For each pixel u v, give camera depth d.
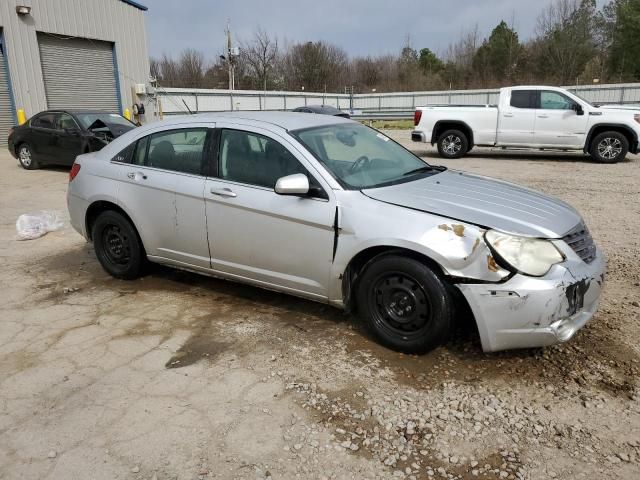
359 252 3.65
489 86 58.12
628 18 51.47
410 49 69.31
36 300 4.78
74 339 4.00
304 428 2.93
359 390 3.27
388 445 2.79
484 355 3.64
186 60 62.09
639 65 51.97
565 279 3.25
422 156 15.57
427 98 41.25
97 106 22.08
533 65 57.97
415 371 3.47
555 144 13.85
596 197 9.07
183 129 4.60
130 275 5.12
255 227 4.08
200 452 2.75
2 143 18.58
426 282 3.43
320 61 62.56
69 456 2.73
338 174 3.91
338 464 2.66
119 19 22.44
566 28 53.66
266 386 3.33
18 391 3.32
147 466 2.65
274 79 63.16
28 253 6.25
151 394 3.26
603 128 13.51
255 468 2.63
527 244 3.28
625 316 4.22
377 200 3.68
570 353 3.65
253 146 4.19
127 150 4.93
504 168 12.82
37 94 19.31
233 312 4.43
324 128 4.43
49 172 12.78
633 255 5.80
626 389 3.24
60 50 20.23
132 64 23.33
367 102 43.69
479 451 2.74
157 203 4.63
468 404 3.12
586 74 53.34
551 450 2.74
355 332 4.01
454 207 3.60
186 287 5.01
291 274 4.03
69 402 3.19
